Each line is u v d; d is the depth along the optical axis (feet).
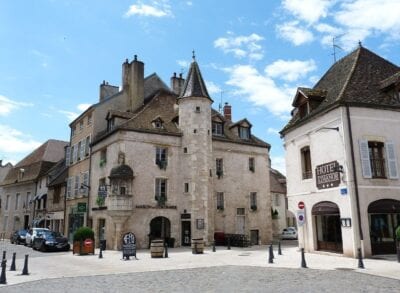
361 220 50.70
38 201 132.67
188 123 84.89
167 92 99.60
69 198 107.76
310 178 61.72
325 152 57.52
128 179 77.36
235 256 58.90
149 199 79.25
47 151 142.72
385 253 51.85
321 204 57.72
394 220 53.62
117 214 74.69
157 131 82.58
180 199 82.33
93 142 93.86
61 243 76.28
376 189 52.42
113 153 81.71
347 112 53.88
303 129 63.82
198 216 80.07
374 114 54.95
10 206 147.64
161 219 82.58
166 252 59.57
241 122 99.19
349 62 64.34
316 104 62.80
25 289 31.86
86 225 92.58
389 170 53.62
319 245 59.77
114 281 36.14
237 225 91.61
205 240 79.36
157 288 31.71
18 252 74.43
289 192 67.46
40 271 44.19
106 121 98.53
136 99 96.73
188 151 83.56
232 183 92.79
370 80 59.36
